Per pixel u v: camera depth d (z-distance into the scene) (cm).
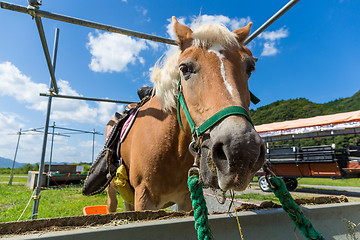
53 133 1197
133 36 193
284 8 183
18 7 159
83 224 97
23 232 86
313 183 1298
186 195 201
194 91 125
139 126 195
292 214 108
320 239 105
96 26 181
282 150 899
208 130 110
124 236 94
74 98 351
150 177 172
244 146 86
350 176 747
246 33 160
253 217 130
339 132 825
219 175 95
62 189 968
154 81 195
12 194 837
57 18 168
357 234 161
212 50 128
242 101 109
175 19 158
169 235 104
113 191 300
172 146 166
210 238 93
